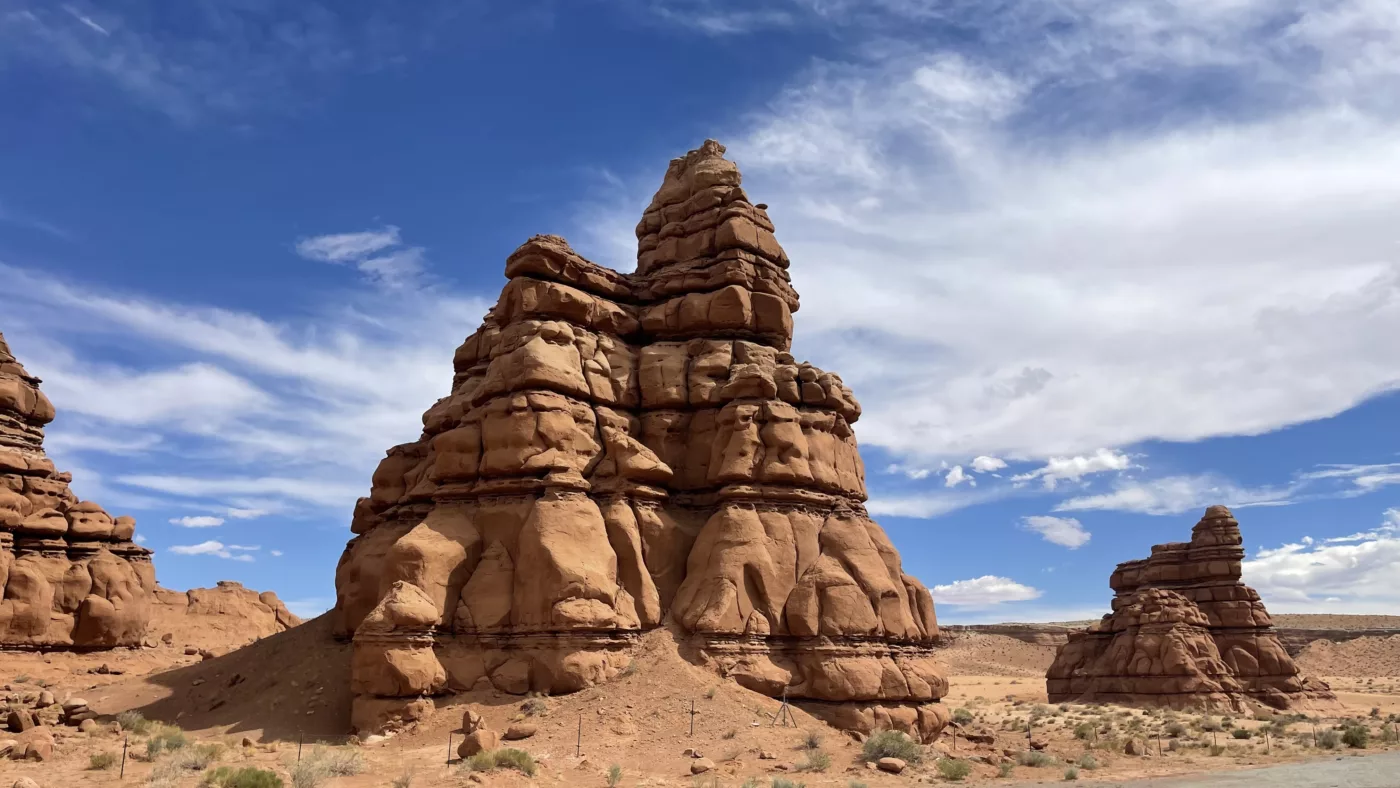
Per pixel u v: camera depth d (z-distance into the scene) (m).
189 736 31.02
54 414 54.19
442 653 33.75
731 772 27.11
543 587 33.69
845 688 34.38
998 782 30.33
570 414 37.62
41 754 26.36
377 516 42.78
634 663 33.81
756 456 38.72
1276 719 62.34
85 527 50.66
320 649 38.38
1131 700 72.25
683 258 45.34
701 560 36.97
